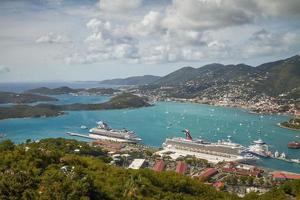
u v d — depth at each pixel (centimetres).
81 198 11794
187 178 19400
